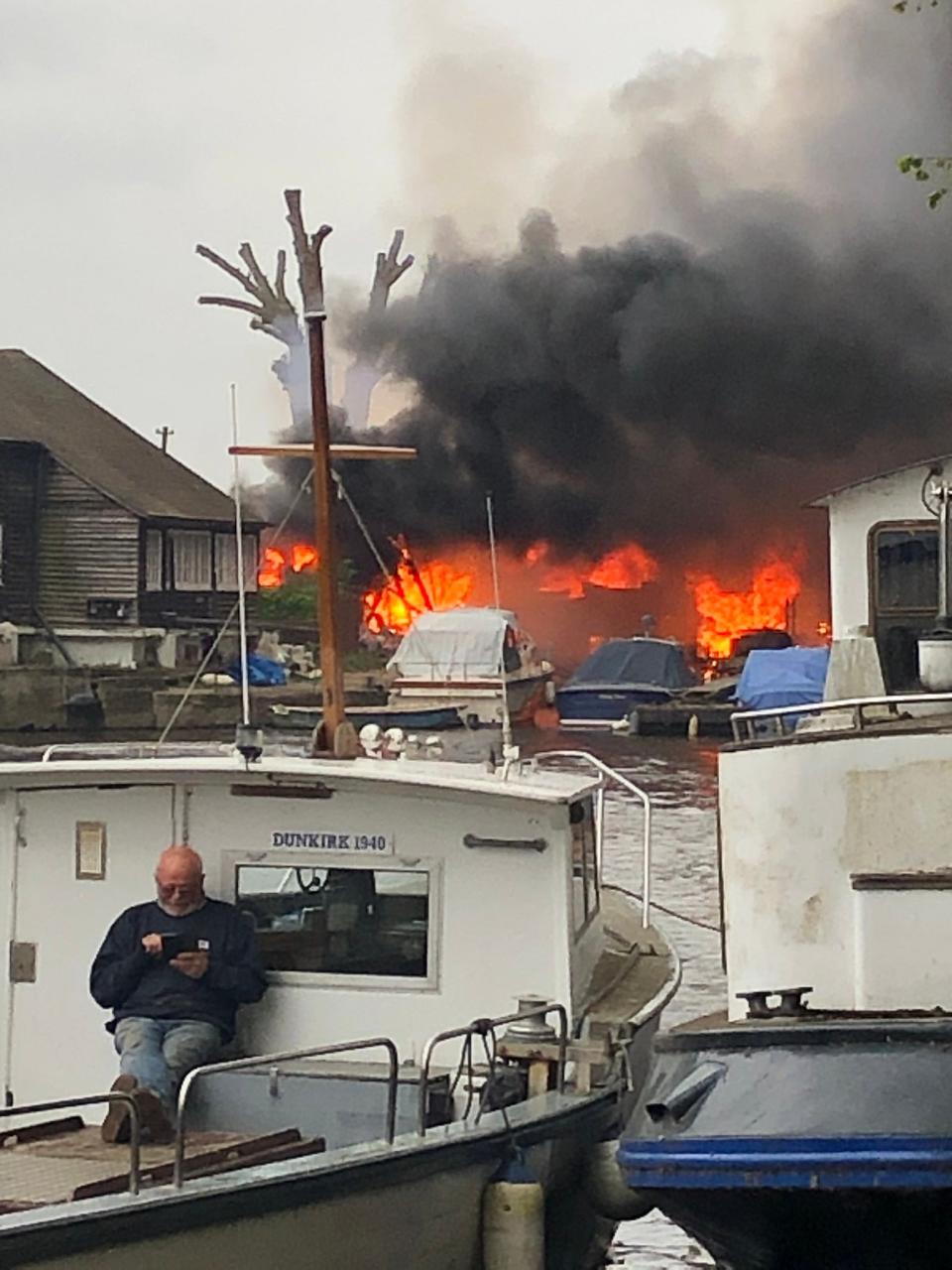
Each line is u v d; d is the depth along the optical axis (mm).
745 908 11555
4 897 12477
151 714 60969
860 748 11250
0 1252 8281
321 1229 9586
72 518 68938
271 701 61031
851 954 11203
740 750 11625
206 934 11805
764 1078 9828
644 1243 14367
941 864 11062
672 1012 20156
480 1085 11430
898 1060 9711
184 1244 8969
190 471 73625
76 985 12383
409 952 11969
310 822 12141
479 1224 10672
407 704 53188
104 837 12383
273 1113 11625
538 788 11742
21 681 59562
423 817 11984
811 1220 9688
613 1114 11492
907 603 17562
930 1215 9570
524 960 11797
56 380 73812
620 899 15398
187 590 70375
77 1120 11039
